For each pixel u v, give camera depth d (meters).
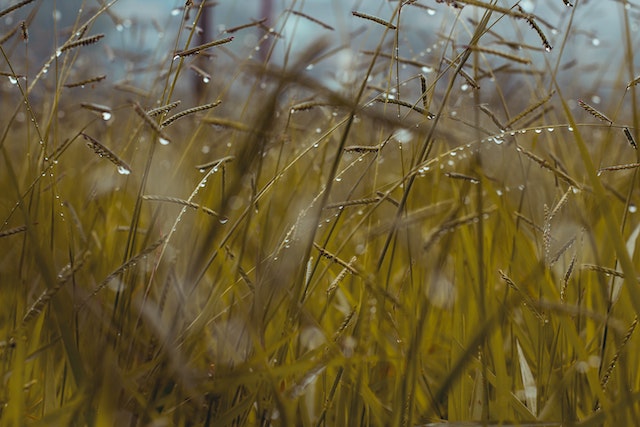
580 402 0.95
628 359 0.92
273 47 1.04
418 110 0.92
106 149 0.90
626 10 0.92
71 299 0.87
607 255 1.04
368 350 0.98
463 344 0.94
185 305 0.89
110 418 0.82
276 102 0.76
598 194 0.86
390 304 0.99
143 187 0.94
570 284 1.03
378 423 0.89
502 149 1.05
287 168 0.95
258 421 0.92
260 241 0.95
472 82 0.93
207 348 0.96
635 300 0.86
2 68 1.04
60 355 0.98
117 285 0.96
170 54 1.09
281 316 0.94
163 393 0.92
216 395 0.89
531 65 1.09
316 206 0.92
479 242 0.83
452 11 1.04
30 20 1.00
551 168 0.94
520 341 0.97
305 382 0.85
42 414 0.90
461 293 0.99
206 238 0.79
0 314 1.02
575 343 0.88
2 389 0.90
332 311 1.08
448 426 0.87
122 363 0.91
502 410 0.87
